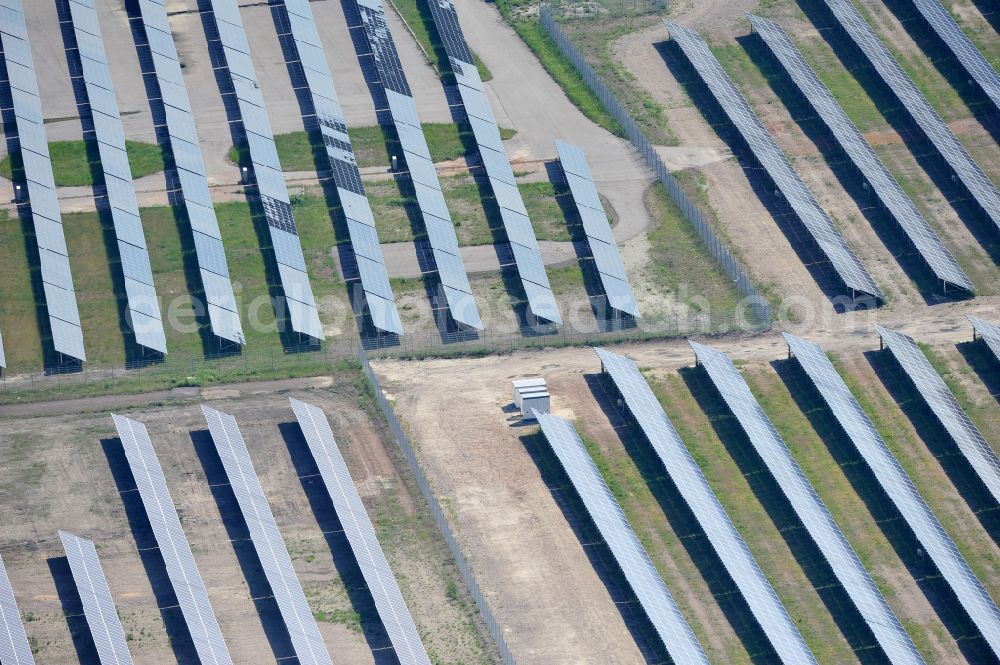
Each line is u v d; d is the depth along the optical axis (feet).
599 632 371.56
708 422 420.77
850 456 412.16
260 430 418.31
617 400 427.33
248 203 485.56
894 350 434.30
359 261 463.42
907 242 475.31
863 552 391.45
